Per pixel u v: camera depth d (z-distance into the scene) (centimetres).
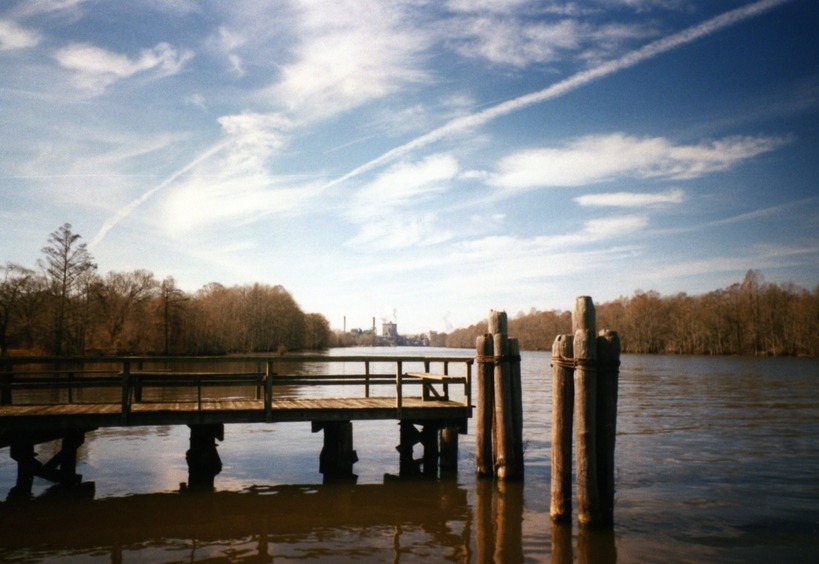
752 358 8656
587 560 816
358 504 1091
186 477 1286
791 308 9444
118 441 1706
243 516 1020
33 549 853
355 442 1780
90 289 5584
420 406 1307
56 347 5394
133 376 1216
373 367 6675
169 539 901
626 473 1351
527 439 1798
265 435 1855
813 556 838
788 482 1267
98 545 873
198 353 7462
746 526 966
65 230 5319
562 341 938
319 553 845
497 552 847
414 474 1329
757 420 2233
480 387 1245
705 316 10525
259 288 10844
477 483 1224
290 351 11400
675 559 823
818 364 6806
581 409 896
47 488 1189
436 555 837
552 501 969
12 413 1145
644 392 3406
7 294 5134
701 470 1382
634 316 11594
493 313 1230
